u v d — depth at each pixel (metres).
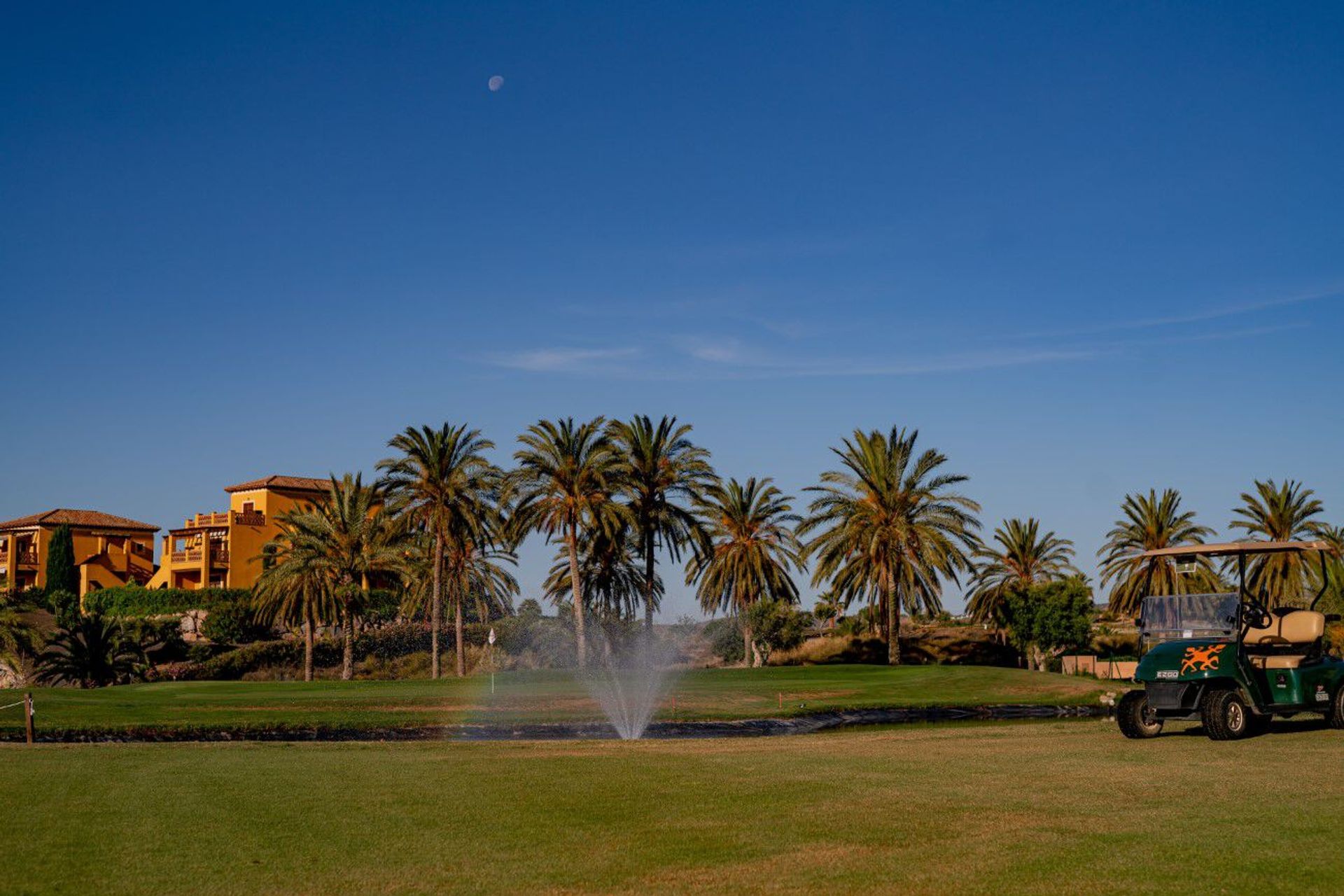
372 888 7.84
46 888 7.94
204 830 10.08
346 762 15.70
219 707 32.66
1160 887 7.15
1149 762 13.13
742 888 7.56
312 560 58.38
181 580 86.88
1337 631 36.62
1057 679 43.94
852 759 14.64
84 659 61.16
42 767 15.36
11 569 89.69
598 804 11.09
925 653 71.38
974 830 9.15
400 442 57.94
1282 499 54.38
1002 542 66.38
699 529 57.31
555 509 53.81
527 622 73.19
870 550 54.84
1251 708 15.93
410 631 72.12
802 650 72.06
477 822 10.27
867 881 7.58
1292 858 7.82
